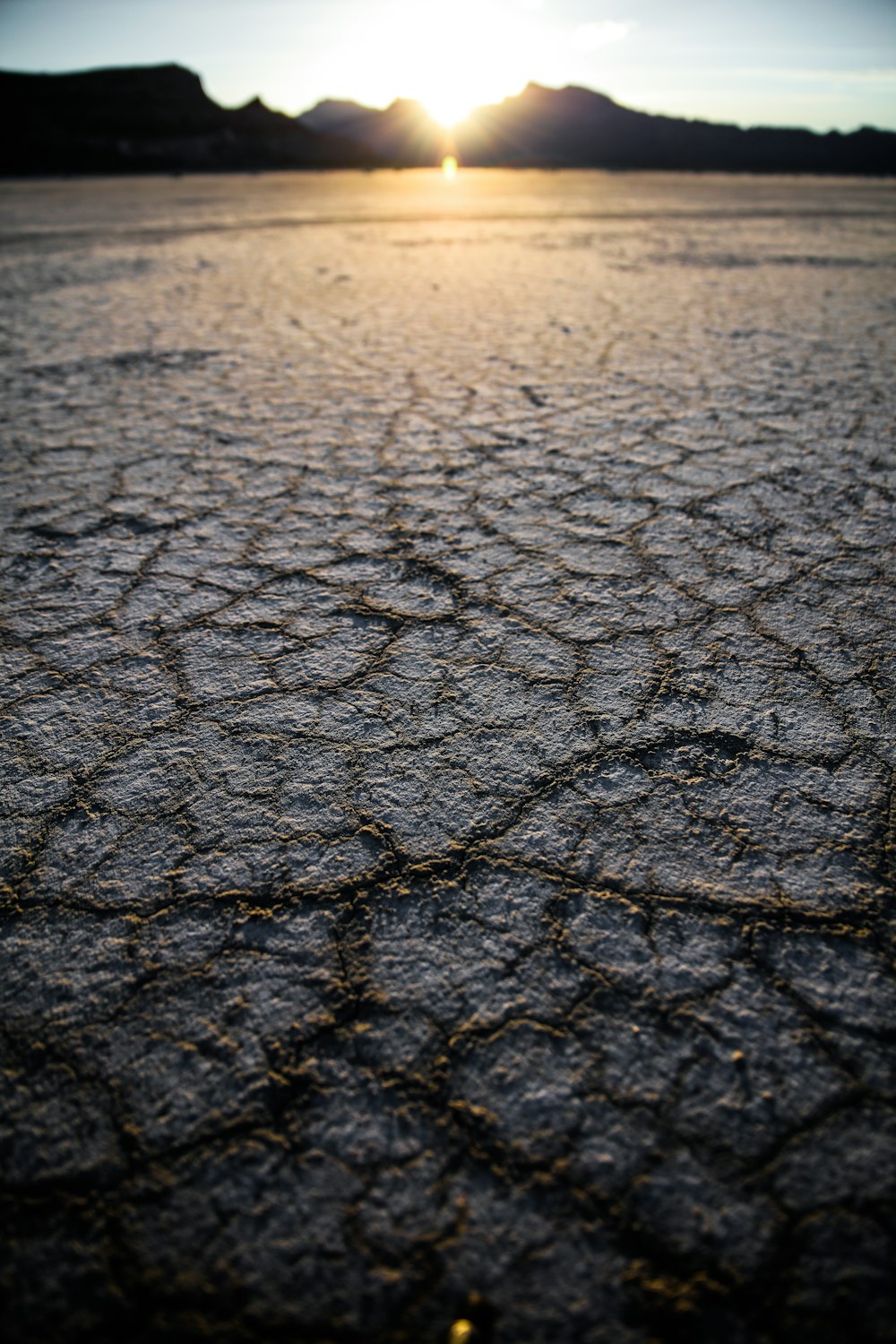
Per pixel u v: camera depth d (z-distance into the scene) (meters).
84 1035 0.36
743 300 1.74
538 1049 0.35
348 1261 0.29
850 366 1.21
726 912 0.40
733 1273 0.29
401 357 1.33
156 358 1.35
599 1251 0.29
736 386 1.12
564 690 0.53
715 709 0.51
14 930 0.40
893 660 0.55
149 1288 0.29
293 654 0.57
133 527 0.75
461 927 0.39
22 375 1.25
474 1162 0.31
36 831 0.44
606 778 0.47
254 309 1.74
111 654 0.57
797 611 0.60
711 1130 0.32
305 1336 0.28
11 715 0.52
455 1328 0.28
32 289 2.01
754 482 0.81
